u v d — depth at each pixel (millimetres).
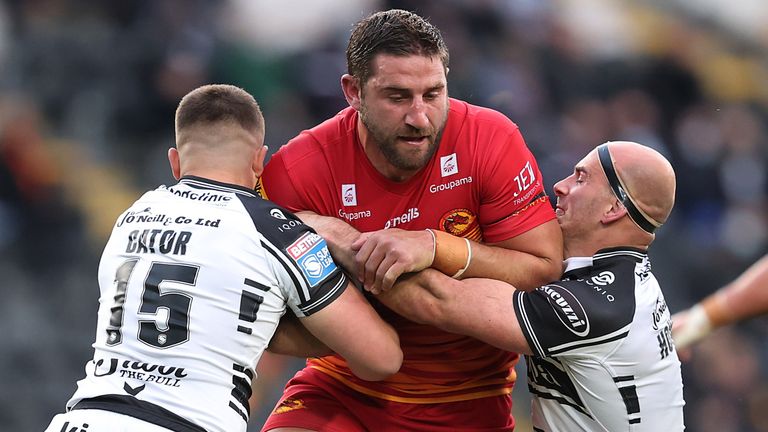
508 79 47125
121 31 44719
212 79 44219
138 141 43844
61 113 43469
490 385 16719
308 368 17219
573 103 50312
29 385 36625
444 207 15773
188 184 14992
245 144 15211
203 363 14055
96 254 41031
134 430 13648
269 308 14430
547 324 14922
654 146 49750
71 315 39031
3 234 40094
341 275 14820
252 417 33062
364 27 14977
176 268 14320
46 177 41812
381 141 14875
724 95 59875
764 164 51156
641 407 15453
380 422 16453
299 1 48688
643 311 15359
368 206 15781
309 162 15859
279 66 45250
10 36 45062
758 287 18062
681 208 47906
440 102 14773
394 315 16109
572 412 15734
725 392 39781
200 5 46219
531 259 15656
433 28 14898
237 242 14375
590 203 15797
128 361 14109
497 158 15633
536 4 54000
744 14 68000
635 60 53844
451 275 15391
